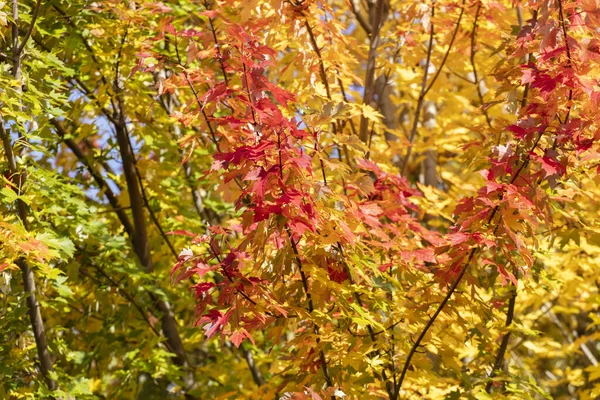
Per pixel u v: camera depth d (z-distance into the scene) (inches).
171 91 170.7
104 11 237.1
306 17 189.9
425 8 229.8
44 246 168.7
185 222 253.0
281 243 144.9
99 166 289.9
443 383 178.2
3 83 171.3
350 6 265.9
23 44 179.8
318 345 149.4
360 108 209.5
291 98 148.6
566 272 251.1
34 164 196.5
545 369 377.7
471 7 226.1
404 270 168.2
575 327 396.8
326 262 152.9
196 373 265.7
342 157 228.5
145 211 278.5
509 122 173.2
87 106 252.8
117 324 253.1
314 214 138.3
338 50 209.5
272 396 174.4
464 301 159.5
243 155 136.9
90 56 231.3
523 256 144.2
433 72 274.8
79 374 256.5
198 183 266.8
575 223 193.9
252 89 148.2
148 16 236.2
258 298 144.5
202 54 159.2
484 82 278.4
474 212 150.0
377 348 159.5
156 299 266.4
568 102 147.8
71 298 219.6
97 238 228.8
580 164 158.7
